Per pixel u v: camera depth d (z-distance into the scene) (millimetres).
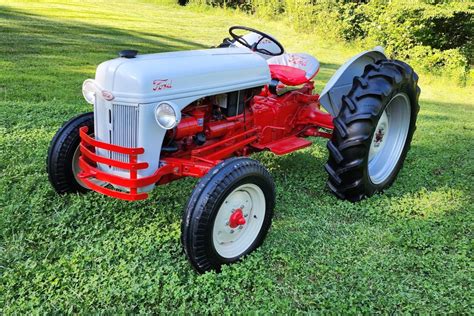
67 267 2764
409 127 4355
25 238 3031
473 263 3033
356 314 2537
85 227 3191
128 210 3463
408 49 12430
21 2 16078
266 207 3092
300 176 4375
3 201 3469
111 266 2807
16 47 9250
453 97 9805
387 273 2922
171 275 2766
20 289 2561
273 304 2559
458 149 5492
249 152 4027
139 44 11203
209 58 3338
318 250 3139
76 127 3467
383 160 4266
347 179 3760
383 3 13617
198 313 2504
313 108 4520
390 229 3467
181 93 3010
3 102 5840
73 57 8922
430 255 3111
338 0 15133
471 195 4180
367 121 3604
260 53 4367
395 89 3795
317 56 12844
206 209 2652
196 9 19922
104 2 19641
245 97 3693
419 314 2553
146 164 2877
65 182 3508
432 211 3787
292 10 16953
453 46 12695
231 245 2980
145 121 2836
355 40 14289
